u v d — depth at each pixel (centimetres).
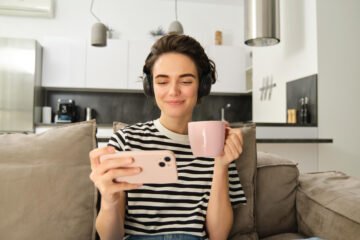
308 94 264
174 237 89
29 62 340
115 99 417
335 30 256
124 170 66
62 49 370
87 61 374
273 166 121
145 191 92
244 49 407
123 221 91
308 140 239
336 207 100
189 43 88
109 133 329
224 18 437
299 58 279
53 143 101
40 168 96
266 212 117
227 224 96
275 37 248
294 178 122
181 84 87
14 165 95
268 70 340
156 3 421
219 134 74
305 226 112
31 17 391
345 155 256
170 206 92
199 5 431
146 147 95
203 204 94
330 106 254
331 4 256
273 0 248
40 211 93
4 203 92
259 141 232
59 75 369
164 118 98
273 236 116
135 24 416
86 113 407
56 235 93
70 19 399
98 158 68
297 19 281
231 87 404
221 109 435
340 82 256
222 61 402
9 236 90
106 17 409
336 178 127
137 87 383
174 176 67
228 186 97
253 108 382
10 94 337
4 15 385
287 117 286
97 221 83
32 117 339
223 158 87
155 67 89
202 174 96
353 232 91
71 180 97
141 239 89
